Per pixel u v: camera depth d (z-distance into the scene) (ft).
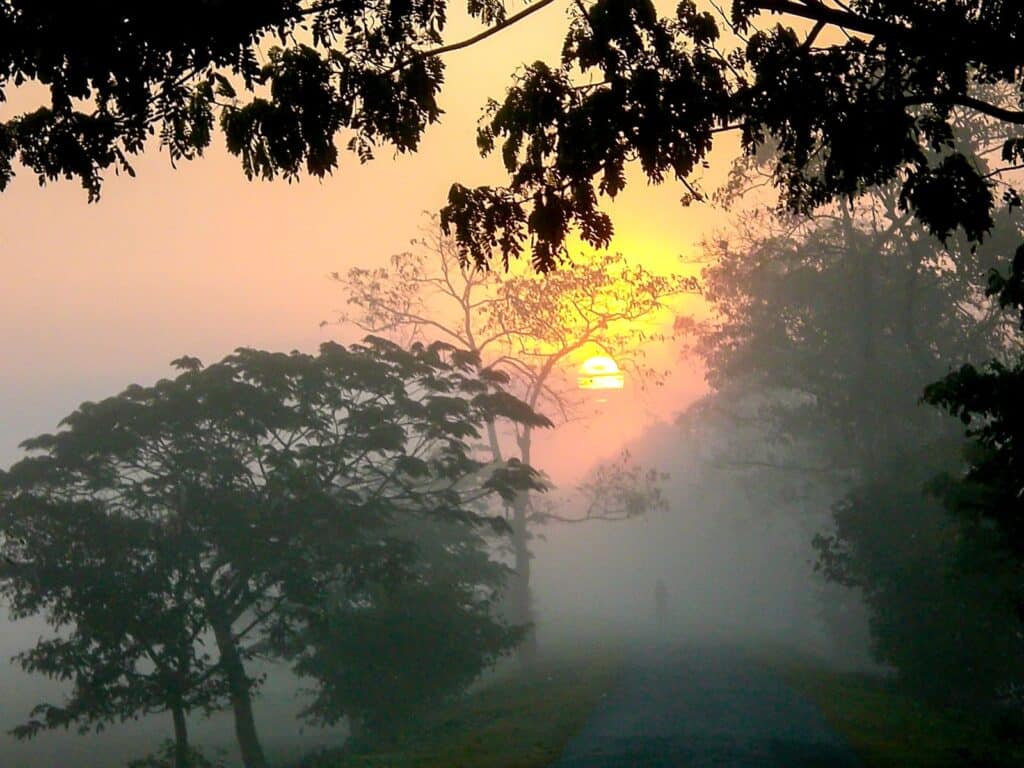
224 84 32.86
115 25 28.17
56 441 87.30
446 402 100.73
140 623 83.05
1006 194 36.35
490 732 59.67
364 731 93.56
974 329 119.55
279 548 86.99
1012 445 46.80
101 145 32.37
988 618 83.35
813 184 37.76
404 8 32.30
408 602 94.68
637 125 33.09
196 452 87.20
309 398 94.58
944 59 32.22
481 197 34.55
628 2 32.94
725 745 47.24
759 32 34.32
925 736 53.47
